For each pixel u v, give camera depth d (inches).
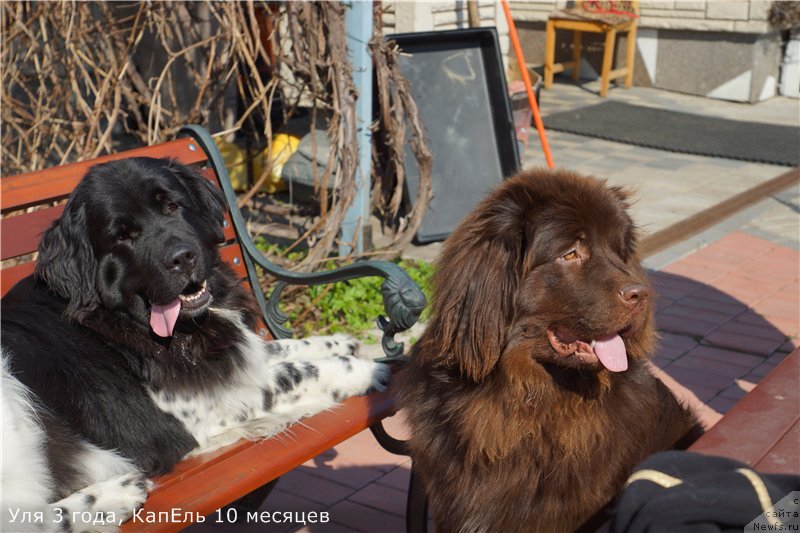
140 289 112.7
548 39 510.6
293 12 205.3
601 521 102.3
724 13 480.1
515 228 97.3
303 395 129.0
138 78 225.1
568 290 96.0
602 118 441.4
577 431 99.1
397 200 246.1
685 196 318.7
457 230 103.1
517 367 98.0
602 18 483.2
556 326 97.7
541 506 100.4
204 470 111.4
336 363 132.6
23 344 108.5
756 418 86.7
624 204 104.5
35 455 100.6
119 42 219.0
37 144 210.7
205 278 119.5
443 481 105.0
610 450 101.0
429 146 254.5
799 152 377.1
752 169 356.8
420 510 119.6
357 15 222.2
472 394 101.0
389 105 237.9
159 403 117.0
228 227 147.6
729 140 399.2
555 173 103.3
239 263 148.6
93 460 106.7
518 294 97.3
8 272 125.7
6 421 99.4
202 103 247.1
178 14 224.8
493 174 279.3
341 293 219.5
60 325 114.3
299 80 244.5
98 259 112.7
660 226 285.7
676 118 446.0
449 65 278.8
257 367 128.4
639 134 407.2
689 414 121.1
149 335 116.8
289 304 218.1
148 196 113.4
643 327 101.9
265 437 117.6
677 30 503.8
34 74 213.5
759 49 480.7
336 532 139.0
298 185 269.1
